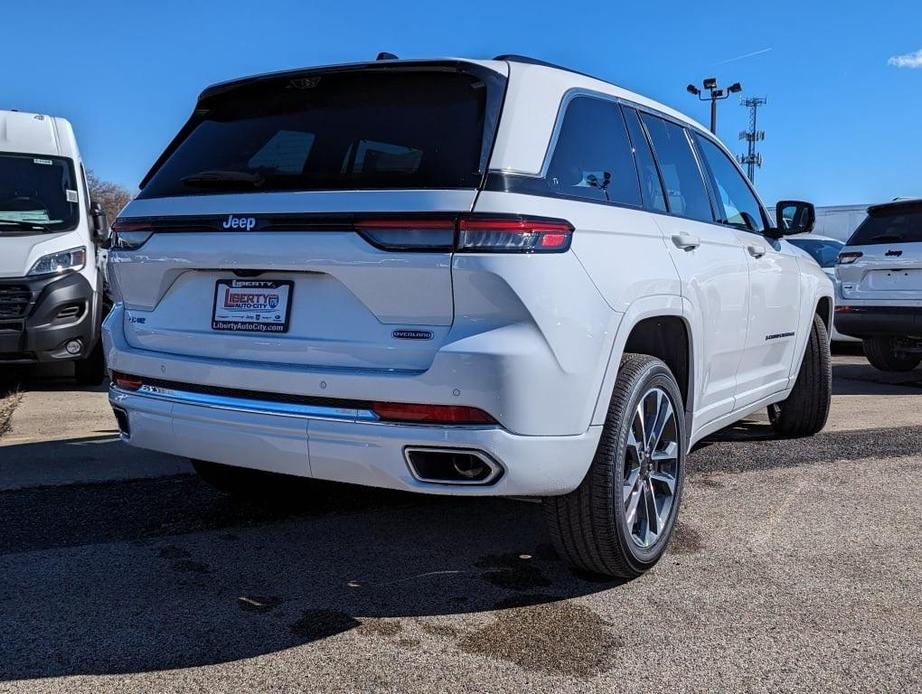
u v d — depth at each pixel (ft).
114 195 130.41
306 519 13.16
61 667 8.51
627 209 10.96
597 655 8.86
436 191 8.89
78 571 10.96
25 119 27.35
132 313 11.21
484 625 9.55
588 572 10.78
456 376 8.64
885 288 28.32
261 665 8.60
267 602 10.11
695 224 12.90
